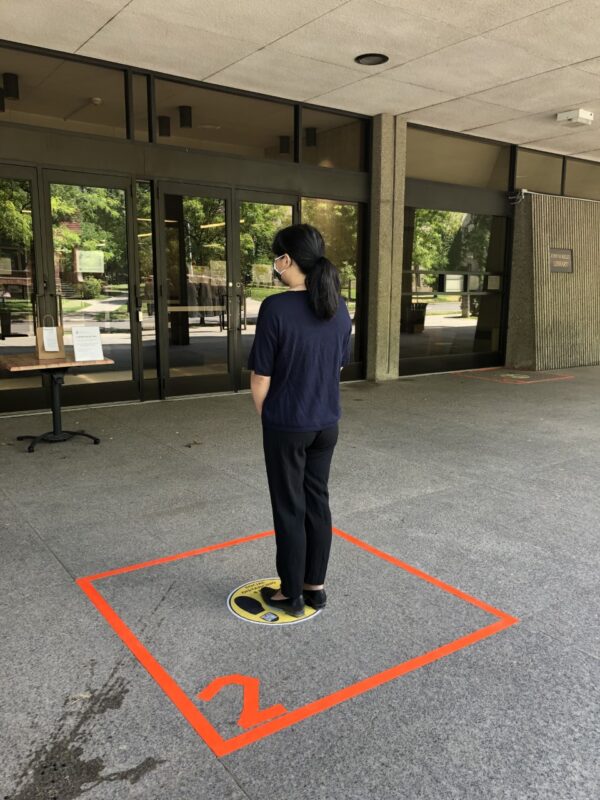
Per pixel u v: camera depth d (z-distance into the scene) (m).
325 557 2.62
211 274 7.43
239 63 6.35
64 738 1.91
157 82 6.73
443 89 7.14
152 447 5.23
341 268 8.59
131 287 6.88
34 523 3.59
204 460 4.87
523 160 10.13
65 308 6.51
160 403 7.08
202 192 7.18
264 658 2.32
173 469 4.63
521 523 3.66
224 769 1.79
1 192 6.04
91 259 6.59
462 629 2.53
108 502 3.94
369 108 7.96
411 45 5.83
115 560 3.12
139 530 3.50
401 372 9.35
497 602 2.75
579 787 1.74
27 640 2.42
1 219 6.08
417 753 1.86
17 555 3.17
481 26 5.39
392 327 8.88
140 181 6.80
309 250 2.36
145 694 2.11
